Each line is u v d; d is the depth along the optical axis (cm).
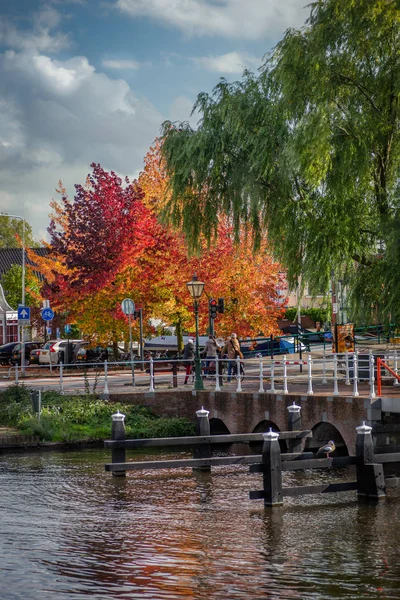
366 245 2905
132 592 1374
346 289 2933
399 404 2614
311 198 2953
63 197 5956
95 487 2408
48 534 1819
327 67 2775
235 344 4078
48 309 5119
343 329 3719
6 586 1404
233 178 3119
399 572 1505
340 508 2089
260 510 2089
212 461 2458
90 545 1719
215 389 3553
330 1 2806
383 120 2794
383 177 2895
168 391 3681
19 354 6369
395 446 2606
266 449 2125
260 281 5025
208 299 5028
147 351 6178
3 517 2000
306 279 2909
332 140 2770
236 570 1521
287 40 2867
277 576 1481
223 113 3088
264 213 3078
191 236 3300
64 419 3384
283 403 3108
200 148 3155
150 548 1694
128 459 2947
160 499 2241
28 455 3014
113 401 3725
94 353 5962
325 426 3061
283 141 2927
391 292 2728
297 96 2855
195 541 1761
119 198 5253
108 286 5197
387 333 2906
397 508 2077
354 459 2183
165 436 3447
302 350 5538
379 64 2805
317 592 1383
